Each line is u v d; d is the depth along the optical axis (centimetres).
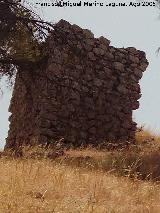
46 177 805
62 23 1800
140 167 1081
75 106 1772
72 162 1080
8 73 1830
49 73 1736
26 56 1803
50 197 687
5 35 1738
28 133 1800
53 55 1756
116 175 961
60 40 1772
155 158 1149
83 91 1797
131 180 891
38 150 1318
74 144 1741
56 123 1720
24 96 1886
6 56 1783
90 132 1788
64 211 589
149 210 670
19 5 1755
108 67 1869
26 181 749
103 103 1834
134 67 1925
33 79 1822
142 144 1812
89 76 1819
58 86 1747
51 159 1072
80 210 593
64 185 760
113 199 719
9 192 648
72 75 1781
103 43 1870
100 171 972
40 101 1736
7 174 788
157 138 1966
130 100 1894
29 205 597
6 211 565
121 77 1889
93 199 668
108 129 1827
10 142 1955
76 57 1798
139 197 732
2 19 1728
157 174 1036
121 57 1905
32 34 1780
